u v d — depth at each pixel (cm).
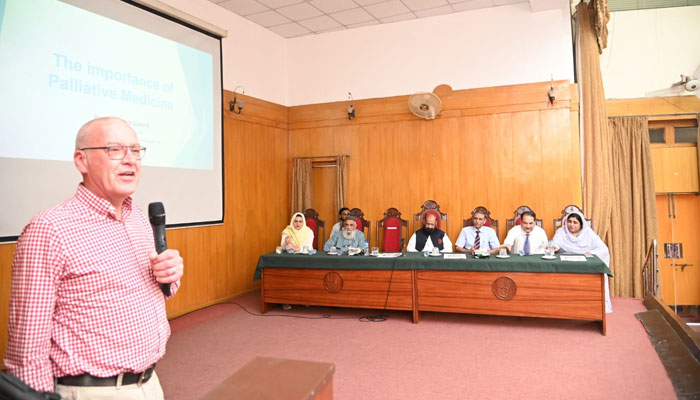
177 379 330
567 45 585
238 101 612
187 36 478
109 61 389
